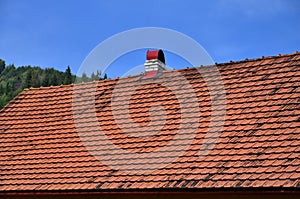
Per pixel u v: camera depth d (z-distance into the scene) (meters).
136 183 12.38
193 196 11.89
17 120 16.81
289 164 11.16
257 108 13.27
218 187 11.34
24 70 161.50
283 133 12.10
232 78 14.84
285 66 14.45
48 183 13.51
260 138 12.25
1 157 15.22
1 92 131.25
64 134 15.33
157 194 12.05
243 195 11.36
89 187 12.80
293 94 13.27
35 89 18.28
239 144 12.32
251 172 11.37
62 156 14.38
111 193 12.54
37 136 15.68
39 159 14.60
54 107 16.84
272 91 13.66
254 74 14.64
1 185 14.05
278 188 10.72
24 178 14.03
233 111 13.49
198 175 11.90
